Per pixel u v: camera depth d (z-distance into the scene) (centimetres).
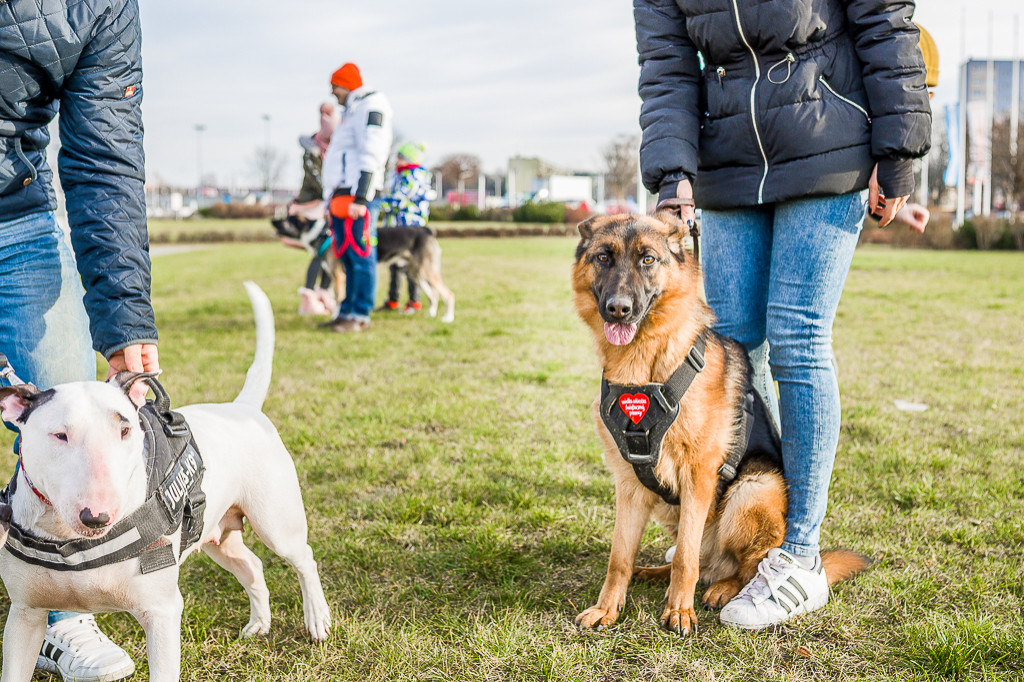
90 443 181
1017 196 3759
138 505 199
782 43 268
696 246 311
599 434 295
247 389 275
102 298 236
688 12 285
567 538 350
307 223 1105
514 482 419
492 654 261
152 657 208
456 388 641
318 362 753
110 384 197
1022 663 248
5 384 246
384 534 360
